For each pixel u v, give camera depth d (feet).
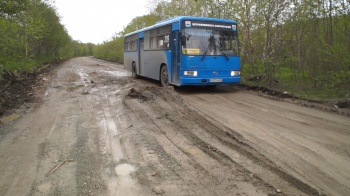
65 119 24.39
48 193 12.51
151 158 15.96
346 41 33.24
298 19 37.81
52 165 15.26
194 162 15.37
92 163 15.40
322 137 19.22
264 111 26.91
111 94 36.52
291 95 34.14
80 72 76.89
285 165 14.88
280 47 40.57
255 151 16.69
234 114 25.61
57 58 194.80
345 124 22.38
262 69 43.52
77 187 12.95
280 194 12.17
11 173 14.47
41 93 39.22
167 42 40.88
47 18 132.36
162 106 28.04
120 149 17.30
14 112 27.89
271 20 40.83
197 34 36.55
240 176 13.74
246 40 45.70
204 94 37.19
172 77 39.78
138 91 36.60
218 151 16.74
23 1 53.88
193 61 36.17
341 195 12.17
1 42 67.51
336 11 33.60
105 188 12.84
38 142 18.78
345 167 14.71
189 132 20.16
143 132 20.35
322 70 38.14
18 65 70.59
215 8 49.01
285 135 19.60
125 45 69.62
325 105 28.91
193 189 12.64
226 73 37.86
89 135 19.93
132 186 12.98
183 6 69.87
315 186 12.85
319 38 37.47
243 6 44.16
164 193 12.34
